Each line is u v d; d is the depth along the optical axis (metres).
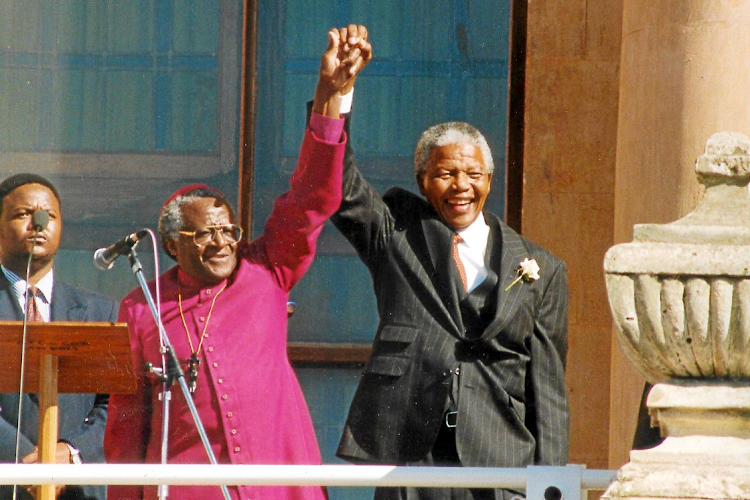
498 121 28.19
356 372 27.31
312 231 19.91
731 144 12.95
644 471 12.45
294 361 27.33
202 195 20.02
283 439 19.33
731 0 21.00
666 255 12.52
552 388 19.70
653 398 12.67
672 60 21.36
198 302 19.72
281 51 28.47
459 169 20.20
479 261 20.03
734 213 12.89
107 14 28.42
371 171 28.23
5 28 28.30
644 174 21.75
